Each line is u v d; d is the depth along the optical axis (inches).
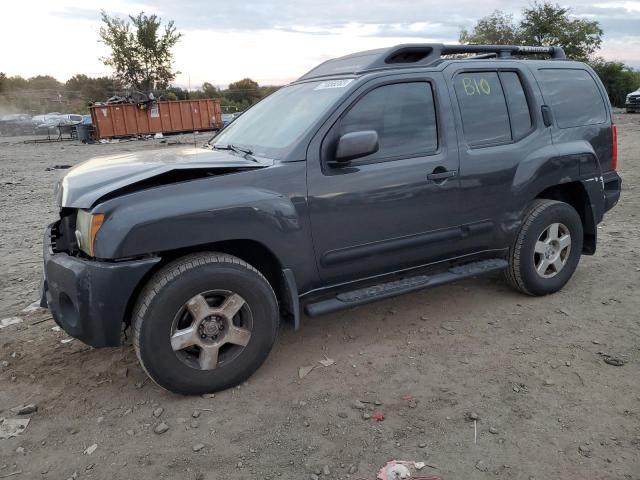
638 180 383.6
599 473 100.0
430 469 102.5
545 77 178.9
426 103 152.7
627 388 126.4
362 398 126.4
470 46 167.5
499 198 164.2
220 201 122.5
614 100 1672.0
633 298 177.8
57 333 164.4
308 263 136.6
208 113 1293.1
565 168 175.6
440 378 133.8
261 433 115.0
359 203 140.3
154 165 131.4
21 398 130.5
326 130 137.0
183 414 122.3
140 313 119.4
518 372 135.1
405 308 176.6
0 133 1582.2
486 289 190.5
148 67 1775.3
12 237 287.7
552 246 178.9
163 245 117.6
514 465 103.0
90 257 122.5
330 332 160.7
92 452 110.7
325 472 102.8
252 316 130.0
